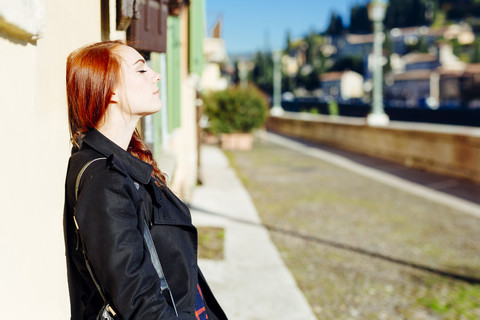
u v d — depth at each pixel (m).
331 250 5.71
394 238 6.33
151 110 1.35
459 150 11.58
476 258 5.58
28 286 1.05
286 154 16.72
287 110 75.25
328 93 114.06
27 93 1.04
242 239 5.93
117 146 1.25
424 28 137.88
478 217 7.63
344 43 136.25
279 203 8.32
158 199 1.26
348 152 17.56
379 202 8.63
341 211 7.82
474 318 3.95
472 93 80.06
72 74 1.31
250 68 135.88
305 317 3.81
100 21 1.93
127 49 1.35
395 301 4.26
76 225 1.15
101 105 1.29
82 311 1.29
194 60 8.73
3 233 0.90
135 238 1.12
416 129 13.39
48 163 1.23
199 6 9.49
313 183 10.61
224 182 10.23
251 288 4.35
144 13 2.78
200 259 5.07
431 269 5.15
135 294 1.09
